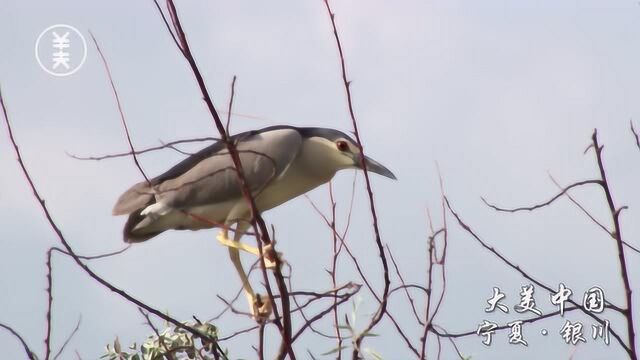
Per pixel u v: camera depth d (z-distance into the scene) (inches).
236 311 270.1
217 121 270.1
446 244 277.7
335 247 295.4
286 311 294.5
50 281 271.1
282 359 297.1
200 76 268.1
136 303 280.8
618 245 266.7
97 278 275.0
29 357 268.5
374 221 274.2
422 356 275.1
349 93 271.0
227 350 357.7
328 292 285.3
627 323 269.0
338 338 283.7
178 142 266.7
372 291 281.0
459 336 289.4
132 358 366.0
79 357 287.7
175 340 358.6
